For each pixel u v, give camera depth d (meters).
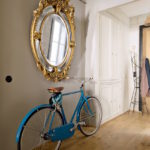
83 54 2.86
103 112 3.00
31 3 1.95
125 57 3.77
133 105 3.93
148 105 3.71
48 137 1.79
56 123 2.14
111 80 3.22
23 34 1.87
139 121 3.15
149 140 2.30
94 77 2.77
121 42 3.57
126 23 3.78
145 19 3.69
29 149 1.96
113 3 2.51
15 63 1.80
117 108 3.47
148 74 3.41
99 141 2.27
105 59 3.03
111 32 3.18
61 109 2.06
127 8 3.37
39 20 2.00
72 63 2.62
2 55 1.68
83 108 2.57
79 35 2.76
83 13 2.83
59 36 2.29
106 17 3.01
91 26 2.79
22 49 1.86
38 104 2.07
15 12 1.78
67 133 2.00
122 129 2.72
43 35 2.07
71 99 2.62
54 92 1.93
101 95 2.93
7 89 1.73
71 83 2.61
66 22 2.40
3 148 1.71
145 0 3.00
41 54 2.04
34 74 2.01
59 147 1.98
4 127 1.71
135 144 2.18
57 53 2.28
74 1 2.61
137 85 3.87
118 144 2.18
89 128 2.74
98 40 2.78
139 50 3.79
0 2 1.64
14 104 1.80
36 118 2.02
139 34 3.78
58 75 2.28
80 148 2.06
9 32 1.73
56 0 2.18
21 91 1.87
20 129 1.60
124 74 3.74
